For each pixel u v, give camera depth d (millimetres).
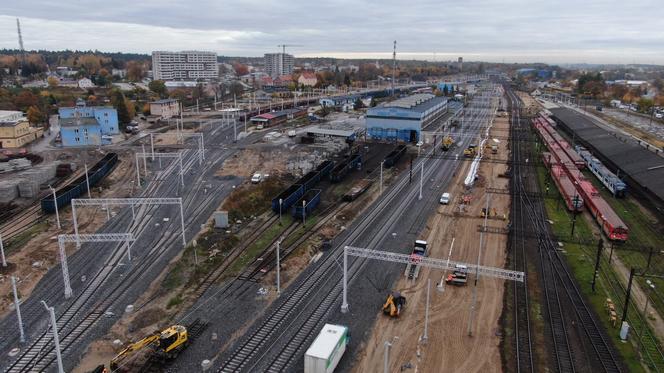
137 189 79625
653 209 73312
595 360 37094
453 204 73812
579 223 66562
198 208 70062
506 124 159750
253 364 36000
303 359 36719
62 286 47469
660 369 36125
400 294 43906
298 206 66125
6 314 42500
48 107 159375
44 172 84062
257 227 63594
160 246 56875
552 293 47094
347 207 71750
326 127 131500
